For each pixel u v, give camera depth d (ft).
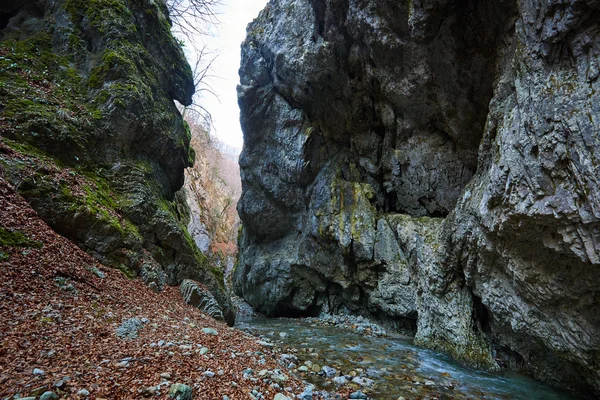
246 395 13.60
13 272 16.16
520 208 18.98
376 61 39.01
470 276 28.66
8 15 36.32
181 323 21.26
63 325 14.17
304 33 49.34
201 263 37.09
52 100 29.19
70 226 23.59
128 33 37.40
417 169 42.11
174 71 45.44
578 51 16.53
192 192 104.37
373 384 21.85
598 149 14.87
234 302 69.92
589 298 18.07
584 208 15.64
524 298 22.53
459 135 36.63
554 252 18.75
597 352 18.49
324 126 55.06
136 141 35.45
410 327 42.01
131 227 28.68
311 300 57.41
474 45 30.19
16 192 21.33
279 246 63.21
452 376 24.54
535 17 18.84
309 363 24.56
